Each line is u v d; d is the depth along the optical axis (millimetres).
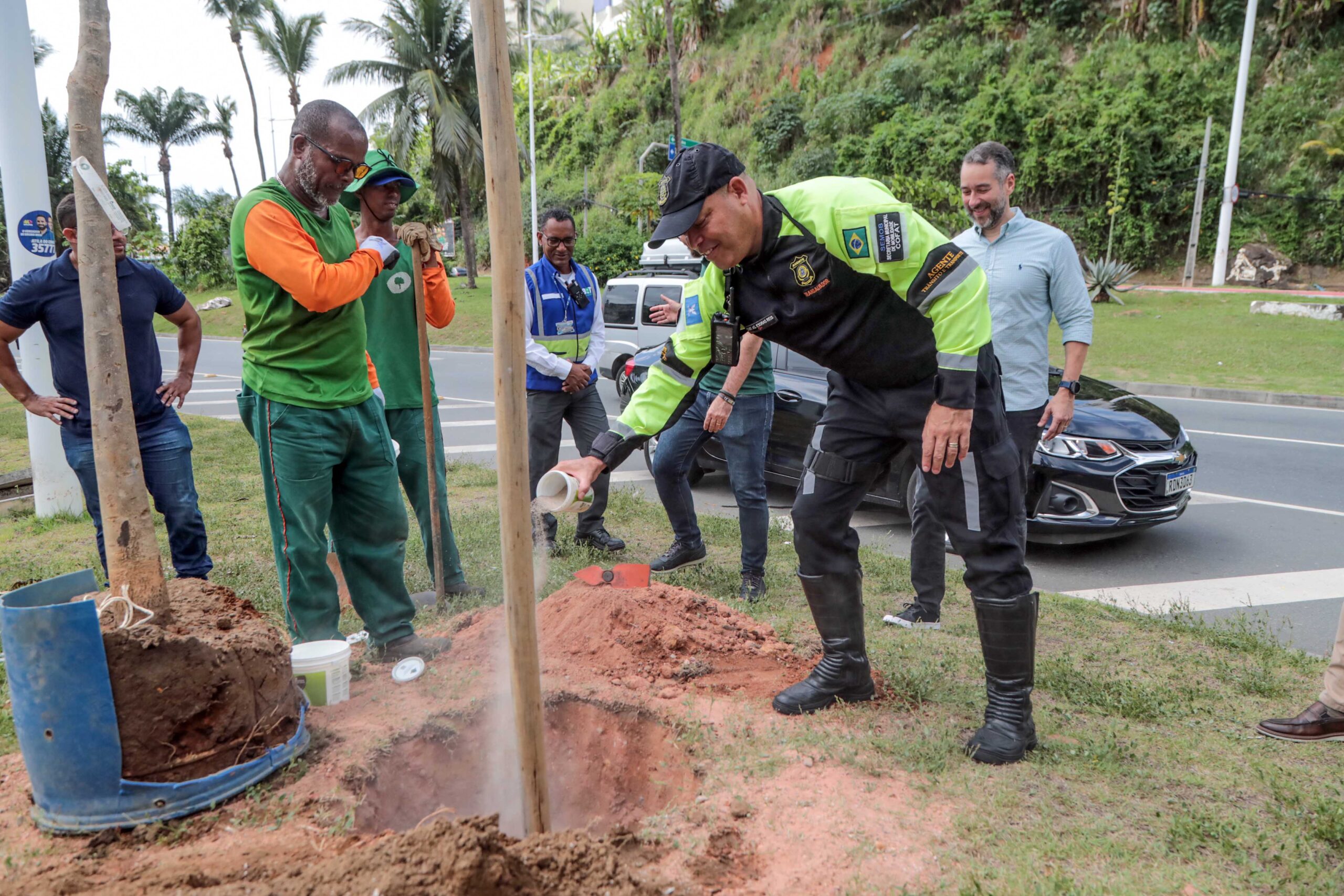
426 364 4027
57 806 2309
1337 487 7527
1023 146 29016
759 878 2178
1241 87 23062
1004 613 2736
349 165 3057
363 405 3402
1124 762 2791
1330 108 26719
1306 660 3717
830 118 33375
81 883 2049
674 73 25031
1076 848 2279
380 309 4219
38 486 6215
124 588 2447
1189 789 2635
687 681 3332
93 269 2336
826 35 37406
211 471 7891
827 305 2625
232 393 15234
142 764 2330
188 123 53656
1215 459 8672
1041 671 3545
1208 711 3234
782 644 3674
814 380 6867
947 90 31625
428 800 2916
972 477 2689
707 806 2477
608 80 46062
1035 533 5711
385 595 3564
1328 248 25344
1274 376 13797
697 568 5082
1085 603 4543
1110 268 21203
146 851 2232
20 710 2240
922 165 29969
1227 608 4770
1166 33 30078
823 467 2973
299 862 2088
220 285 45250
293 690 2730
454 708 3062
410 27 30484
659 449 4828
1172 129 27391
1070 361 4051
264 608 4148
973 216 3975
